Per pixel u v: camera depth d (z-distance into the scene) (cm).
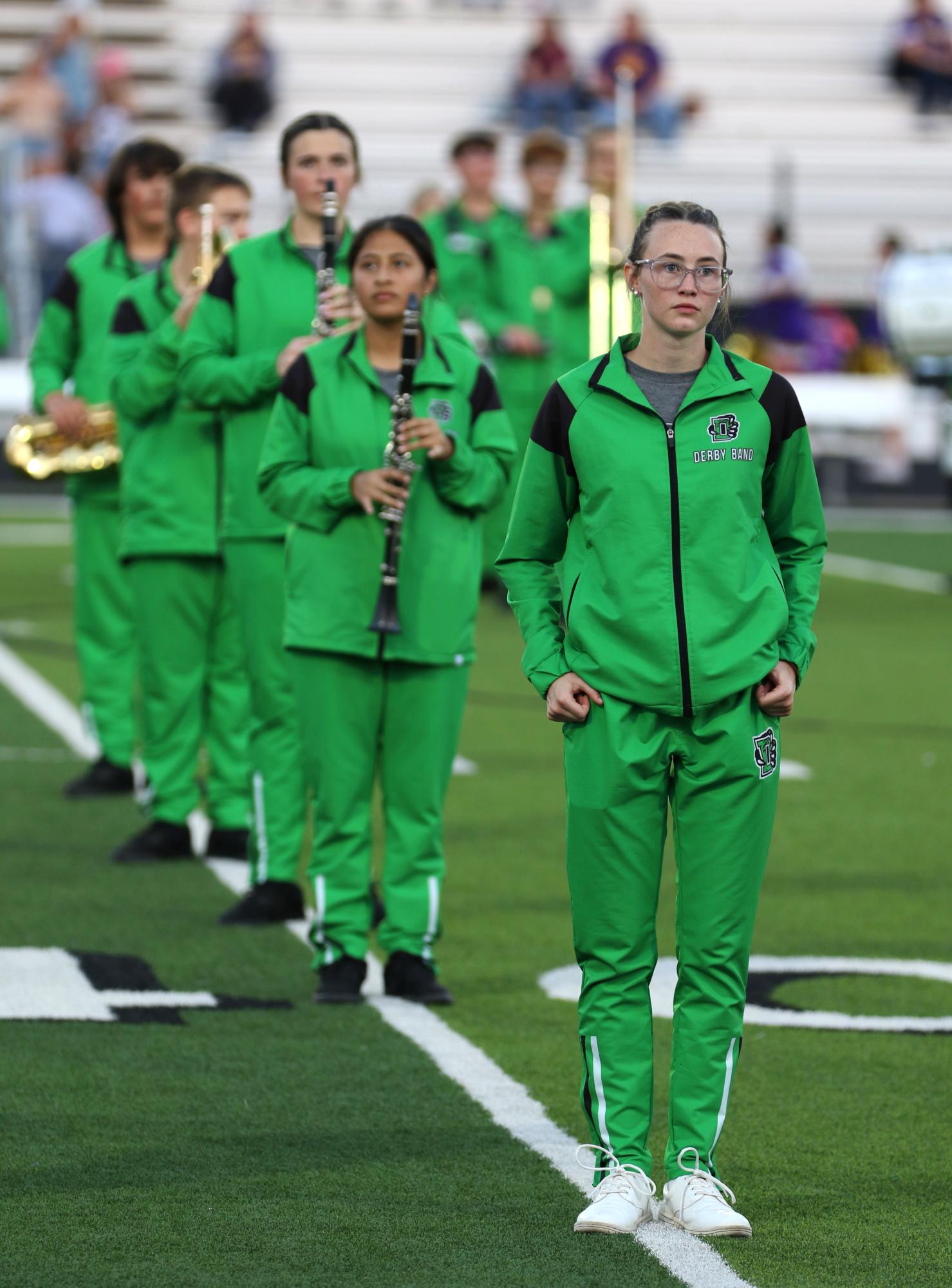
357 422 1752
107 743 2742
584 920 1301
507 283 4378
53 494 7569
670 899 2230
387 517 1708
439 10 9250
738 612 1260
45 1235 1255
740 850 1283
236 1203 1316
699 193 8531
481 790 2797
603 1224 1263
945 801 2761
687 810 1288
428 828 1808
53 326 2711
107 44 8981
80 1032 1688
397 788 1795
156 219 2681
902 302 5378
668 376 1282
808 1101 1556
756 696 1278
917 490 7381
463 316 4419
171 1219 1285
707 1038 1298
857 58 9331
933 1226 1297
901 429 7331
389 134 8838
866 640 4353
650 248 1259
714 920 1288
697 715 1266
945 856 2430
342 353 1767
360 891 1795
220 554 2275
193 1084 1558
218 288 2025
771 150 8919
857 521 7125
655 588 1259
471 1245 1248
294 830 2080
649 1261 1223
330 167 2006
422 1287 1180
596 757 1274
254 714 2073
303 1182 1355
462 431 1789
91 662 2744
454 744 1805
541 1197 1333
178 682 2336
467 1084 1564
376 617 1716
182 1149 1416
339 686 1758
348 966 1789
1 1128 1452
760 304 7394
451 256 4381
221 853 2383
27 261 6975
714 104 9094
